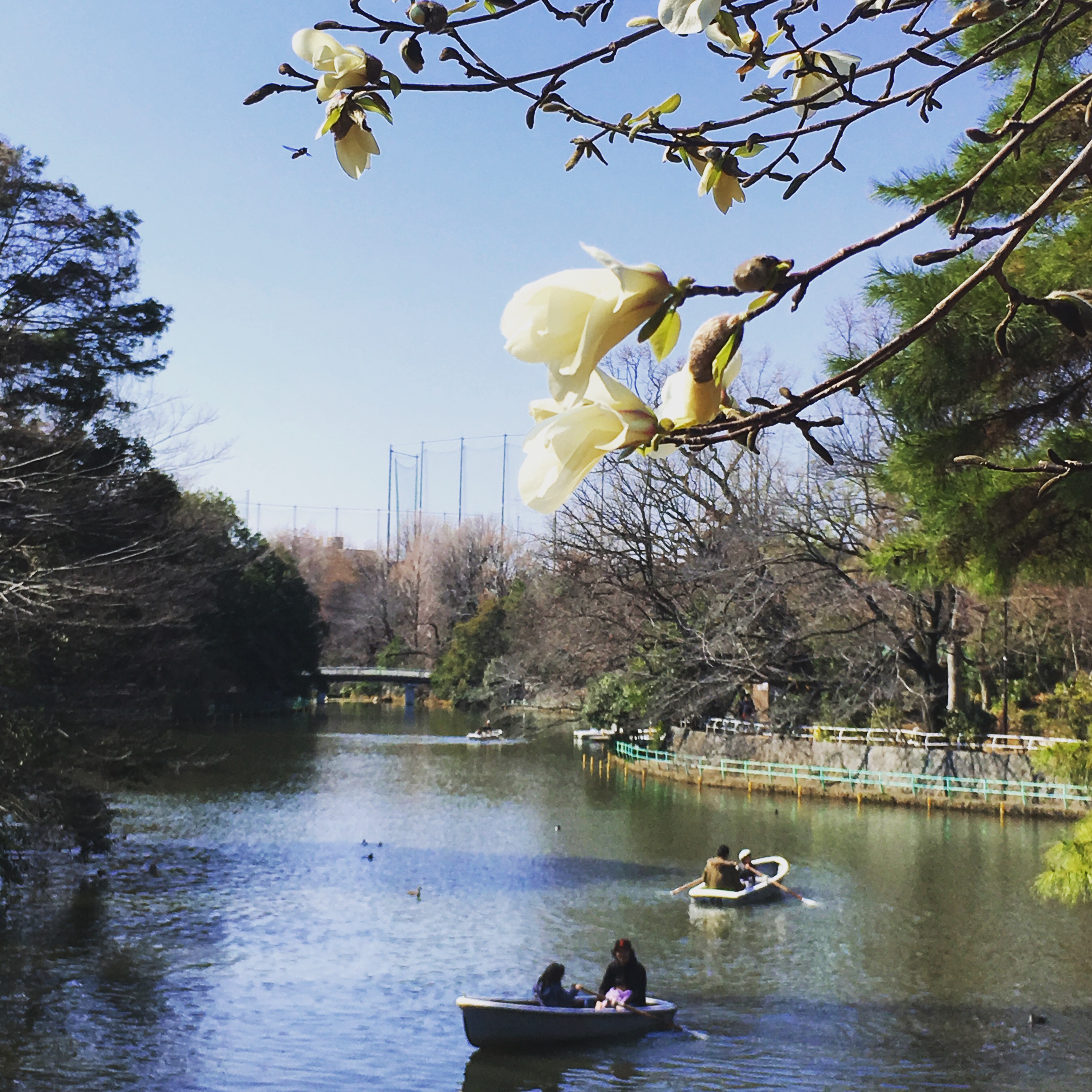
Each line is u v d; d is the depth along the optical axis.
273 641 63.53
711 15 1.38
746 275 1.13
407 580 102.69
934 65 1.81
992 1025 13.12
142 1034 12.80
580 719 47.38
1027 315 4.86
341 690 95.19
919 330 1.37
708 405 1.18
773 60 1.80
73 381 21.03
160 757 21.36
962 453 5.35
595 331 1.03
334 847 24.58
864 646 34.31
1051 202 1.38
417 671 86.19
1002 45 2.01
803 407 1.34
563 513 37.97
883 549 5.97
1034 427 5.38
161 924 17.69
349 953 16.23
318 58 1.49
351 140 1.51
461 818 28.84
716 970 15.53
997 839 26.02
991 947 16.59
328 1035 12.86
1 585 18.73
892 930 17.62
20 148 21.25
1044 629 36.50
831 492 30.86
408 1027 13.22
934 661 33.53
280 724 60.72
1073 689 31.69
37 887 19.55
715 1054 12.31
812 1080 11.45
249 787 34.41
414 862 22.95
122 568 20.73
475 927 17.80
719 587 35.00
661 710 37.31
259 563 64.94
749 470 34.38
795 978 15.12
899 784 31.73
